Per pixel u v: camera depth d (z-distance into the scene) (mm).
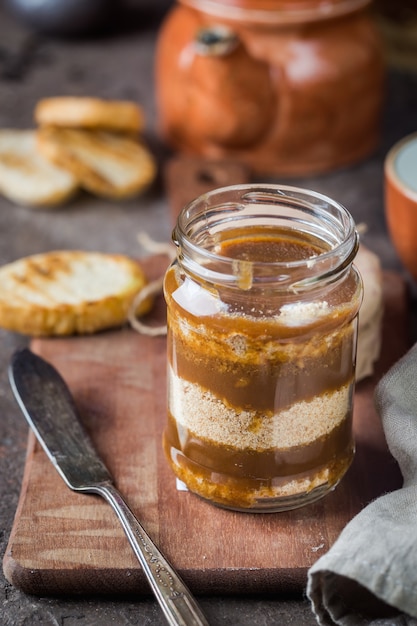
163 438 546
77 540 515
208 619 500
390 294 656
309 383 498
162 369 612
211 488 520
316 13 742
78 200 785
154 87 922
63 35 994
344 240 492
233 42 743
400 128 857
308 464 514
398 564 475
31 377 586
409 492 508
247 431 504
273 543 516
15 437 589
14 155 798
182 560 507
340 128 782
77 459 547
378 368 607
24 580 504
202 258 488
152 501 534
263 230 520
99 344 628
